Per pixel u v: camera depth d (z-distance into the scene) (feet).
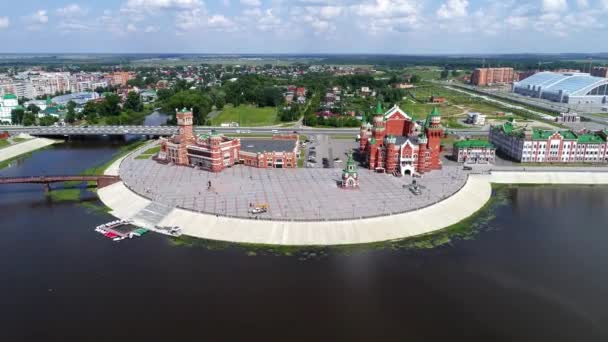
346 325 331.98
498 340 319.27
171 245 468.75
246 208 547.49
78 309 351.67
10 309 352.08
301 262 431.84
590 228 522.88
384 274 410.31
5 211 574.56
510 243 479.41
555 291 384.47
